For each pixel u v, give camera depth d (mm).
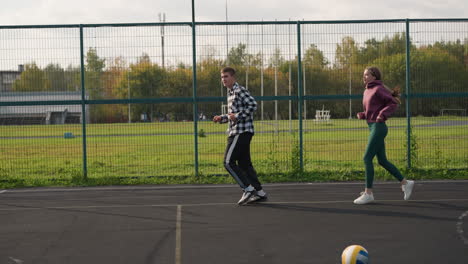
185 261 4355
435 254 4449
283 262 4281
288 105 10148
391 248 4664
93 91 9180
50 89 9156
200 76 9188
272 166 10055
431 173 9562
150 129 9398
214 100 9258
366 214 6242
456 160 11117
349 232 5316
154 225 5797
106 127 9383
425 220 5840
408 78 9383
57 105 9219
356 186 8617
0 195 8180
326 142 15375
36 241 5125
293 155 9570
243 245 4852
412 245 4758
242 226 5672
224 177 9445
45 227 5777
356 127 9852
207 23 9070
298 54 9188
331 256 4445
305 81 9344
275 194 7895
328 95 9383
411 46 9250
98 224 5898
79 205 7191
